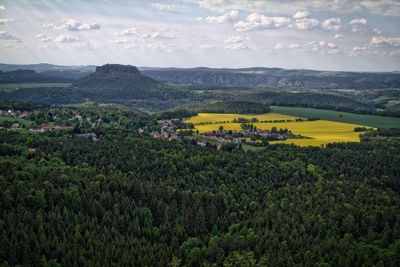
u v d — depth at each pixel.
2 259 97.31
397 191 164.88
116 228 119.62
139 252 108.69
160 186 149.12
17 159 156.00
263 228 123.38
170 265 105.56
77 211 123.50
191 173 169.38
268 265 103.56
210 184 161.38
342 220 126.56
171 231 124.06
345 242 112.44
